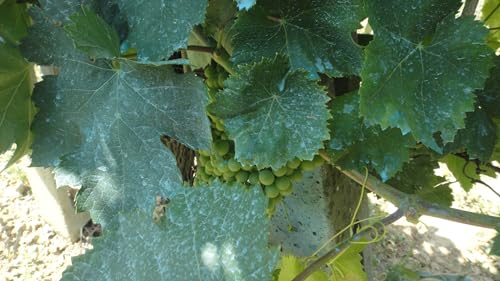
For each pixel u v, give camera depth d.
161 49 0.48
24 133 0.57
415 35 0.47
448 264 1.42
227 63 0.56
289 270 0.63
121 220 0.41
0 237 1.50
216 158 0.59
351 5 0.48
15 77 0.55
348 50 0.49
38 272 1.43
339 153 0.55
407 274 0.67
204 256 0.39
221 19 0.55
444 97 0.47
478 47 0.46
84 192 0.53
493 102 0.57
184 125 0.51
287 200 0.77
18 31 0.55
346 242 0.57
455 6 0.46
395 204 0.55
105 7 0.51
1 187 1.63
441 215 0.52
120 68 0.51
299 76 0.48
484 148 0.58
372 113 0.45
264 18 0.50
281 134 0.50
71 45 0.52
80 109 0.53
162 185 0.53
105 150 0.53
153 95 0.51
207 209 0.40
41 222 1.52
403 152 0.54
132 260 0.41
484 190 1.59
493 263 1.42
